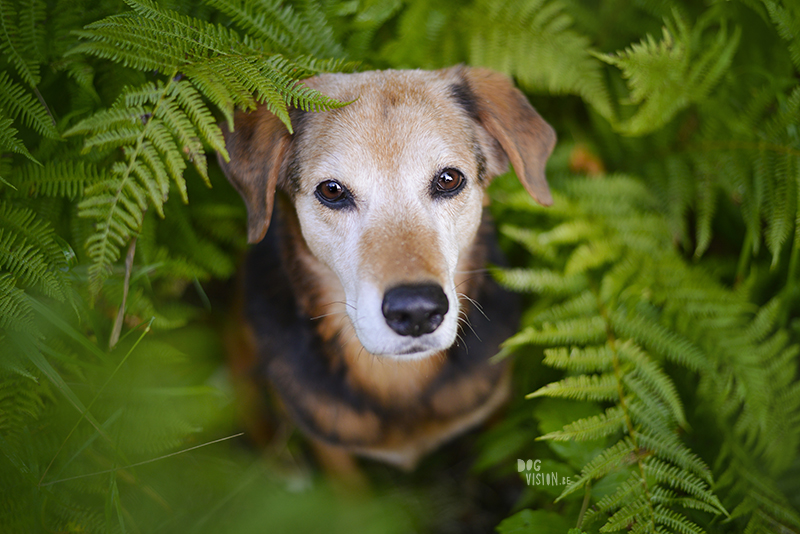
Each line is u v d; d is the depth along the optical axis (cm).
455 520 62
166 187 49
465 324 57
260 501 59
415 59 61
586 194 62
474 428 65
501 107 56
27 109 51
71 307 54
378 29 63
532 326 58
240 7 55
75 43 54
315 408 58
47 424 53
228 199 63
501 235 65
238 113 54
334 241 52
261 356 59
